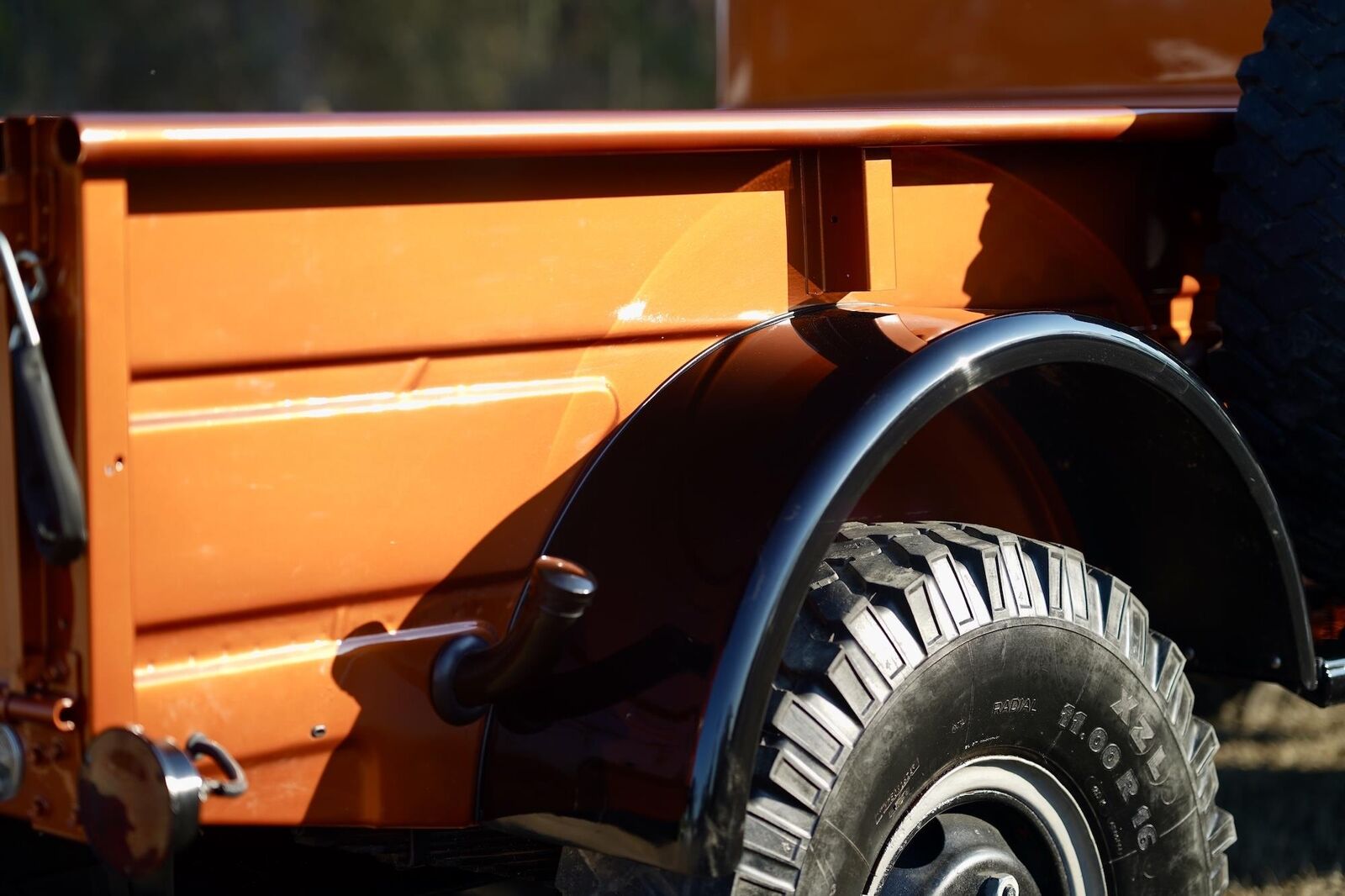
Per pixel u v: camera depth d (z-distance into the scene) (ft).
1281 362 13.66
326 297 11.10
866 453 11.70
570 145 11.43
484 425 11.58
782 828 11.61
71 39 120.98
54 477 10.41
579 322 11.80
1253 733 20.75
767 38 20.38
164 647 10.89
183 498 10.83
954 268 13.16
